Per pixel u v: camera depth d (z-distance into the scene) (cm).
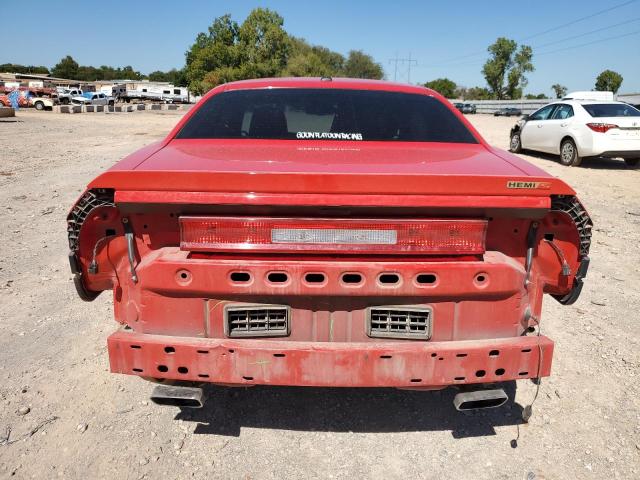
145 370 235
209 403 309
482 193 225
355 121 322
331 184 219
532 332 271
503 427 292
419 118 330
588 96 1738
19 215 728
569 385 333
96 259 244
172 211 230
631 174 1153
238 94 345
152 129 2344
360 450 272
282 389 326
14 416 290
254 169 229
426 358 229
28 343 372
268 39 8612
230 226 226
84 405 303
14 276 500
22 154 1355
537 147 1387
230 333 238
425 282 233
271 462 262
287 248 226
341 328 240
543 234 247
